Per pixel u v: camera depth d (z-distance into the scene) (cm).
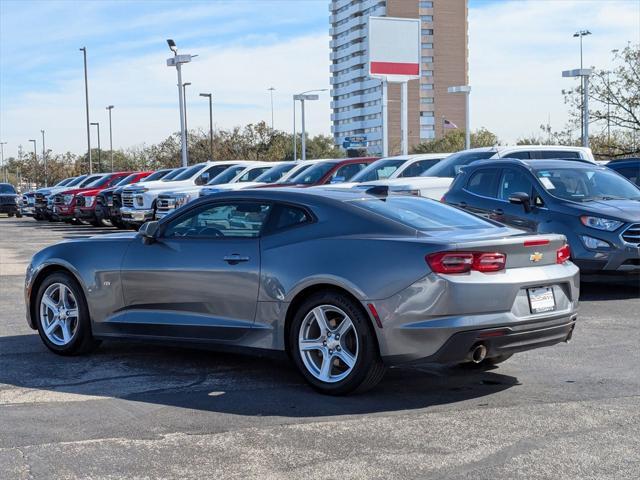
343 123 14575
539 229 1080
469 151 1545
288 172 2014
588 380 631
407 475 429
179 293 662
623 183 1159
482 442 481
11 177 10888
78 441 491
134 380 645
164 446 480
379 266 565
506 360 702
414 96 13325
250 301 625
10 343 796
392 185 1453
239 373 667
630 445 474
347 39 14000
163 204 2242
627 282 1215
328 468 440
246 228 643
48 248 749
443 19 13362
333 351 591
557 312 595
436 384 624
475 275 555
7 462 454
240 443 484
